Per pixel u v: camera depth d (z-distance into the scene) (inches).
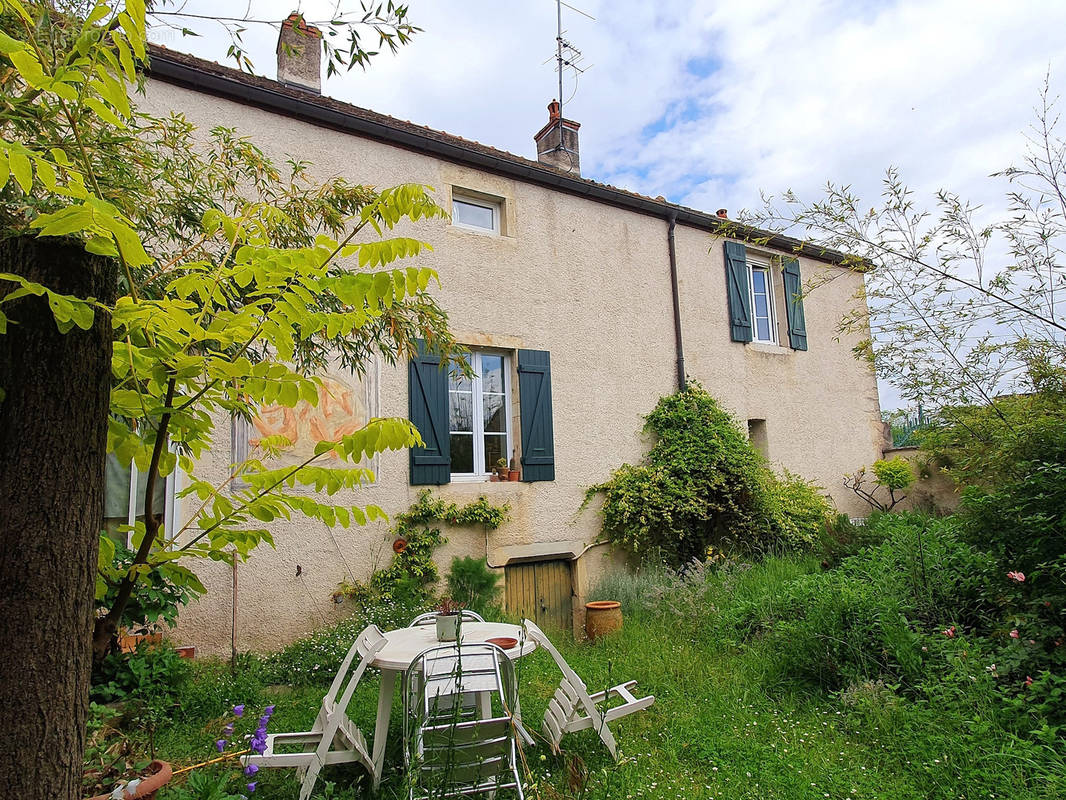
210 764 126.3
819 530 342.0
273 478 76.8
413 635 150.1
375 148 279.3
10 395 52.0
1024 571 166.1
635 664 203.6
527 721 158.6
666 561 324.2
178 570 75.2
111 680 155.8
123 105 52.1
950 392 198.1
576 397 327.0
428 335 154.9
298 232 137.6
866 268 209.6
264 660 214.5
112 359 62.6
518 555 293.7
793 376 425.7
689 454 339.9
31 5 69.4
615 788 125.9
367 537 254.2
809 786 126.9
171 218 122.1
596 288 343.9
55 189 48.0
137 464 75.7
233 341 67.4
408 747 114.1
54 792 50.8
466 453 299.0
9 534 50.8
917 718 145.0
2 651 49.8
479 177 310.2
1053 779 114.9
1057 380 177.2
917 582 194.9
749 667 194.1
